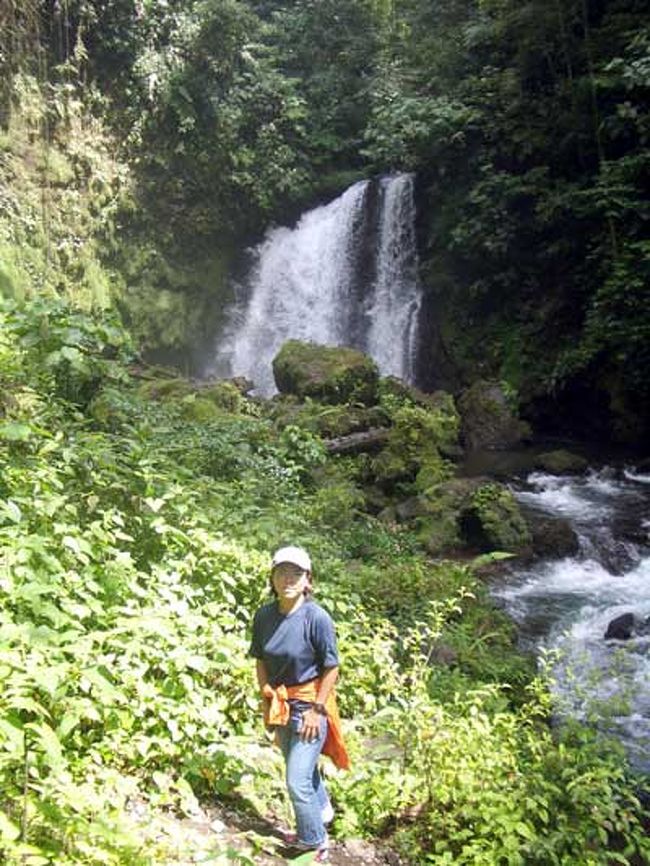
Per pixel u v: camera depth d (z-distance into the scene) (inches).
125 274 724.7
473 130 719.7
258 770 164.6
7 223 637.9
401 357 768.3
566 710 247.9
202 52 761.0
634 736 253.0
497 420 626.8
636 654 309.1
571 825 165.6
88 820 125.3
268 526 265.7
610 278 574.6
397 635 233.5
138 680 155.8
